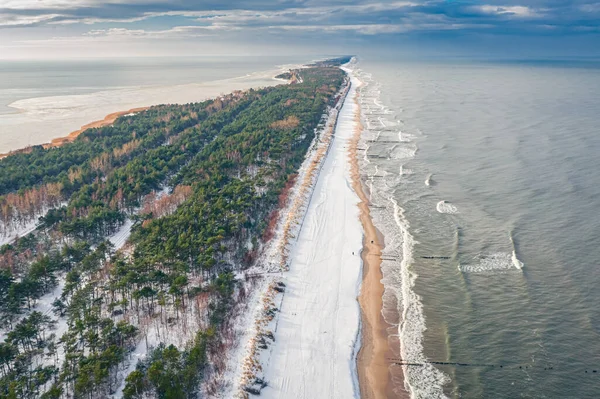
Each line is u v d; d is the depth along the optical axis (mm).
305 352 59312
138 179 111812
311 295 71750
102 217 90250
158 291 67938
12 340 57656
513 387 53062
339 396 52750
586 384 52875
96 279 71500
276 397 52156
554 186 111625
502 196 107500
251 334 61375
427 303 69312
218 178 111250
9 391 48000
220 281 70625
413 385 54438
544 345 59188
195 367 52656
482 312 66375
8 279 68375
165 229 82688
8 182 113312
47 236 87938
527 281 72875
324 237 91125
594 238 85125
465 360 57719
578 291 69750
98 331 59500
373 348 60750
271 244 86250
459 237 88562
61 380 51000
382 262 81625
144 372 52875
